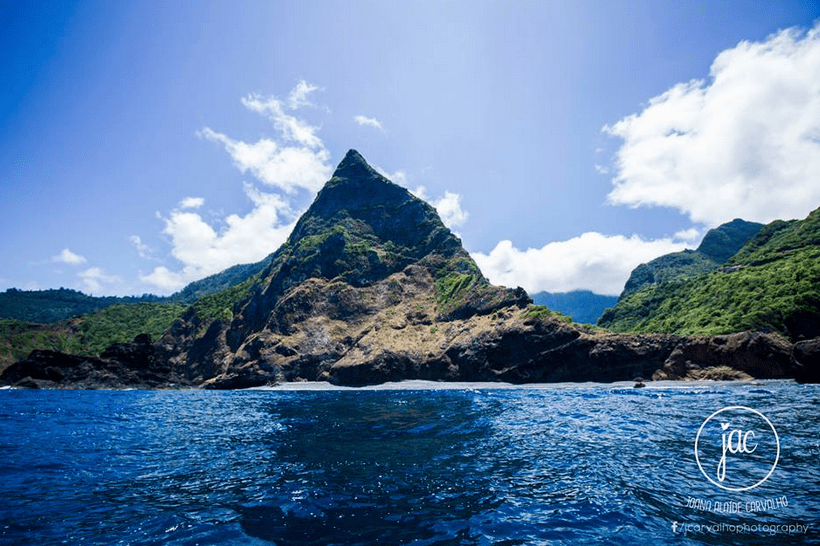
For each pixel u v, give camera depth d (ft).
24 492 34.86
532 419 79.71
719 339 197.26
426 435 62.44
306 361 293.02
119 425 79.10
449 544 24.18
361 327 317.01
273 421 82.79
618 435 59.67
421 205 428.15
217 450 52.75
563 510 29.60
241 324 368.48
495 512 29.37
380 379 261.03
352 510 29.99
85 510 30.27
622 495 32.63
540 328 231.91
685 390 148.77
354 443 56.44
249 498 32.73
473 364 245.04
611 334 219.82
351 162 479.00
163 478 39.11
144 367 300.40
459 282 322.14
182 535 25.54
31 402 144.25
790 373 178.60
